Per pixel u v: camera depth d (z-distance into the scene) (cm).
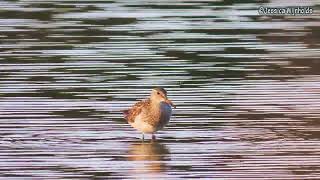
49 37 2383
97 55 2202
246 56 2197
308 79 2003
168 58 2173
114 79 2003
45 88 1939
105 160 1547
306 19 2594
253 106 1820
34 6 2753
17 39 2362
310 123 1719
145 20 2570
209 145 1619
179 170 1493
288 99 1859
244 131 1686
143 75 2036
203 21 2562
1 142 1625
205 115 1773
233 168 1496
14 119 1745
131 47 2273
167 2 2817
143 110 1672
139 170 1493
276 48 2273
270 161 1530
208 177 1455
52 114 1778
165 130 1703
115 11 2683
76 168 1502
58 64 2125
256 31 2453
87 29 2464
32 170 1487
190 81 1991
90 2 2817
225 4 2798
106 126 1723
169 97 1873
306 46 2294
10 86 1950
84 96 1889
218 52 2230
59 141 1638
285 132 1673
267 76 2030
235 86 1952
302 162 1520
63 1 2830
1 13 2656
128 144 1636
